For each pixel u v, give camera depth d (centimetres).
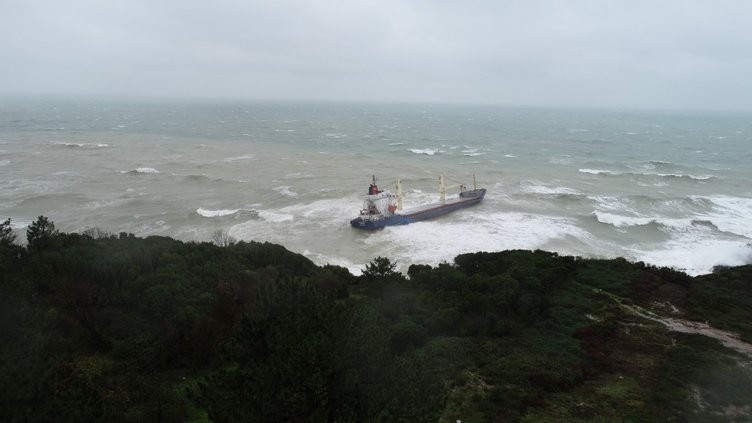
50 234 3519
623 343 2625
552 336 2702
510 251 4331
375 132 18762
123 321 2391
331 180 8812
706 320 2977
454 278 3512
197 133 17088
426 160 11431
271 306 1355
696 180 9031
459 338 2619
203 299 2586
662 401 2023
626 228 5972
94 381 1750
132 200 7100
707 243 5506
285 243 5584
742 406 1980
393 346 2448
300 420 1118
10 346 1683
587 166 10700
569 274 3791
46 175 8806
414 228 6084
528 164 10894
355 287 3450
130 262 3077
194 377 2066
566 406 2003
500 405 1984
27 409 1374
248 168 9988
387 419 1159
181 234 5838
